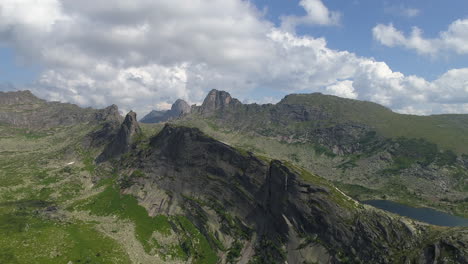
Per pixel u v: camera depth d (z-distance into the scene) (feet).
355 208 583.17
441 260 431.43
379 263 485.97
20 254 588.09
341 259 521.65
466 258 409.90
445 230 488.02
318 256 547.08
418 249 469.98
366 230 532.32
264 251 609.42
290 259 568.00
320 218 584.40
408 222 531.91
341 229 553.64
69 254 609.42
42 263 563.89
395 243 500.74
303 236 584.81
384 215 553.23
